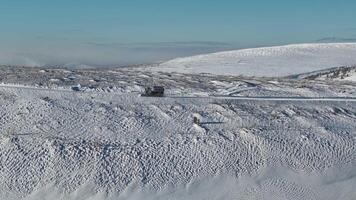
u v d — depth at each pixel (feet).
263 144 106.01
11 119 114.21
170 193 94.17
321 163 102.22
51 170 97.25
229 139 107.86
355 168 101.65
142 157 101.40
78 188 93.81
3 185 93.97
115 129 111.55
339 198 94.84
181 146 105.19
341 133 112.88
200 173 98.58
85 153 101.30
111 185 94.68
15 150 101.86
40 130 110.01
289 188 96.12
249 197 94.17
